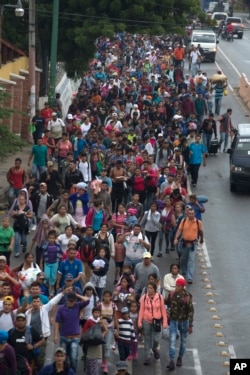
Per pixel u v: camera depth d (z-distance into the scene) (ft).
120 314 97.66
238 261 137.90
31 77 210.79
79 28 245.65
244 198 176.04
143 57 349.20
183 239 125.29
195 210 131.95
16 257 130.62
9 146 158.71
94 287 104.32
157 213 132.16
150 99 235.61
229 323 112.78
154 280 98.73
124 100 234.79
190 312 97.91
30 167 186.91
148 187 151.23
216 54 415.64
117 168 151.74
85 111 213.25
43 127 196.95
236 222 159.33
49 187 148.46
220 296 122.31
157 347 99.50
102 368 96.32
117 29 244.63
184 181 153.17
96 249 113.70
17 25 247.50
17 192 146.72
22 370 83.46
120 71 329.52
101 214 127.65
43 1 249.75
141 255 117.08
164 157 174.09
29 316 89.20
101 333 91.50
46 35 251.80
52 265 113.09
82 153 160.25
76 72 253.44
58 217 123.03
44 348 88.79
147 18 252.21
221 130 214.90
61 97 258.37
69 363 90.22
